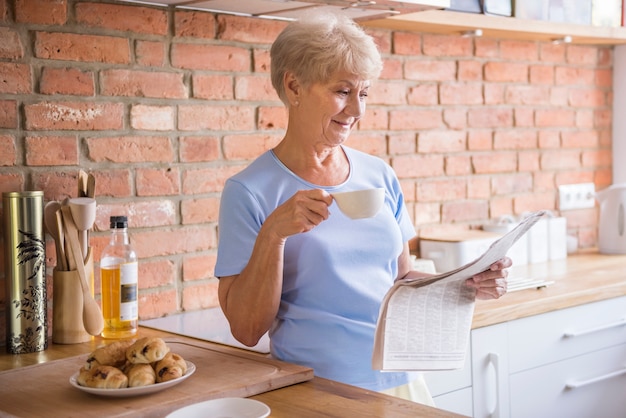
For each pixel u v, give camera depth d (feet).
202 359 5.30
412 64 9.21
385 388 5.64
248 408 4.25
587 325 8.30
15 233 6.00
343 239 5.53
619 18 10.31
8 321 6.03
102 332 6.49
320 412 4.37
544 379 7.92
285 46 5.43
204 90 7.52
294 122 5.58
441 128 9.56
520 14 9.26
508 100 10.23
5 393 4.66
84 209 6.22
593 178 11.33
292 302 5.55
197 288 7.61
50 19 6.55
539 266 9.76
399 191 6.12
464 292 5.54
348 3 7.04
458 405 7.23
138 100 7.11
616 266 9.68
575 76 10.98
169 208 7.37
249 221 5.41
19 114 6.45
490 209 10.15
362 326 5.55
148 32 7.12
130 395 4.50
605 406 8.57
